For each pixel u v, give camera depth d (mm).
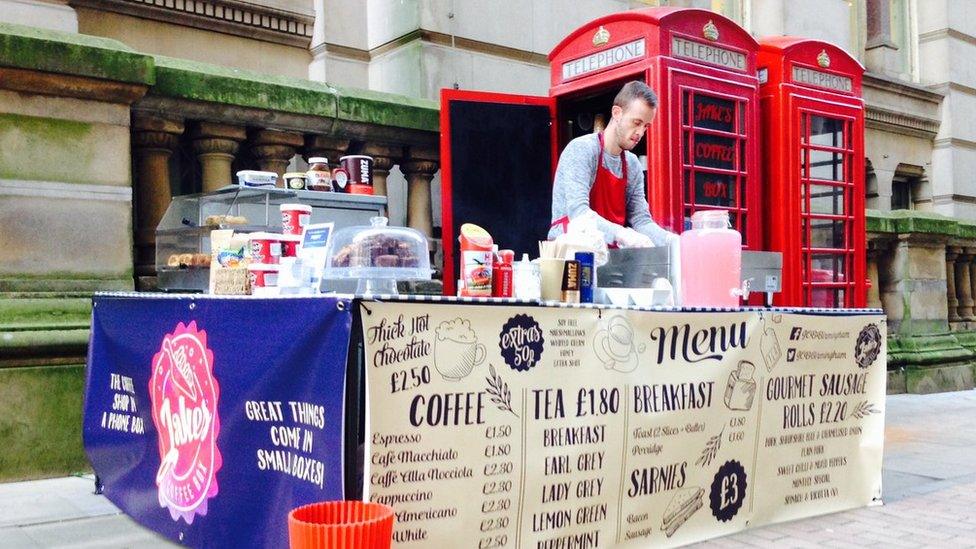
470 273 3193
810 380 3998
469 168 6004
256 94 5469
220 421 3123
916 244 9766
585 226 3951
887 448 6133
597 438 3170
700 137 5656
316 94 5777
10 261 4512
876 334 4293
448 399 2764
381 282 3291
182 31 7008
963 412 8078
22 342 4402
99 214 4789
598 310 3158
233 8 7266
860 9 13070
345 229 3430
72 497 4188
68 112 4691
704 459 3557
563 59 6238
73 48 4598
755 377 3740
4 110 4500
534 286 3248
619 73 5715
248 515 2959
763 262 4504
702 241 3729
